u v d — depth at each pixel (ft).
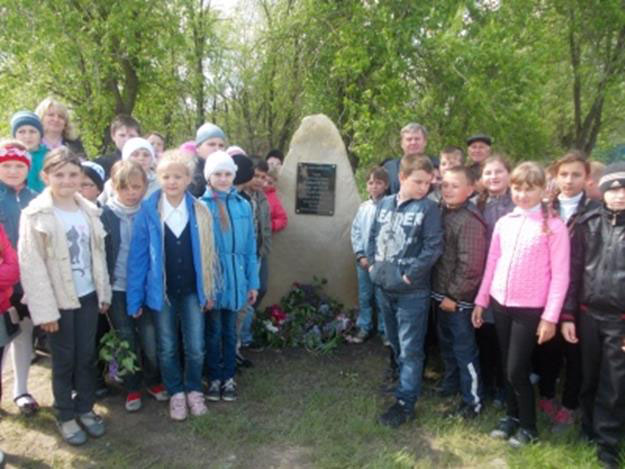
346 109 30.22
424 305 10.87
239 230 11.63
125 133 14.85
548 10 38.70
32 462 9.64
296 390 12.56
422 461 9.78
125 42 28.78
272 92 37.70
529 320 9.71
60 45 27.55
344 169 16.67
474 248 10.77
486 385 12.11
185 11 32.14
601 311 9.27
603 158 53.47
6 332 9.69
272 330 14.96
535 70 27.45
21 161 10.90
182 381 12.07
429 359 14.20
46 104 14.23
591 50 41.32
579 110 43.29
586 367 9.65
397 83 27.14
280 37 32.65
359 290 15.51
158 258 10.46
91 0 28.07
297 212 16.78
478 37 27.20
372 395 12.28
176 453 10.02
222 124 42.68
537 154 33.14
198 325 11.04
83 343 10.11
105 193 12.37
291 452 10.13
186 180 10.67
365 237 14.06
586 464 9.41
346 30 27.73
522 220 9.95
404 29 26.94
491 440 10.39
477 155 15.15
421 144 15.38
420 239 10.63
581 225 9.62
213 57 36.70
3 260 9.21
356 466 9.66
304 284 16.81
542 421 10.99
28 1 26.30
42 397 11.91
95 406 11.63
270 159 19.39
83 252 9.96
